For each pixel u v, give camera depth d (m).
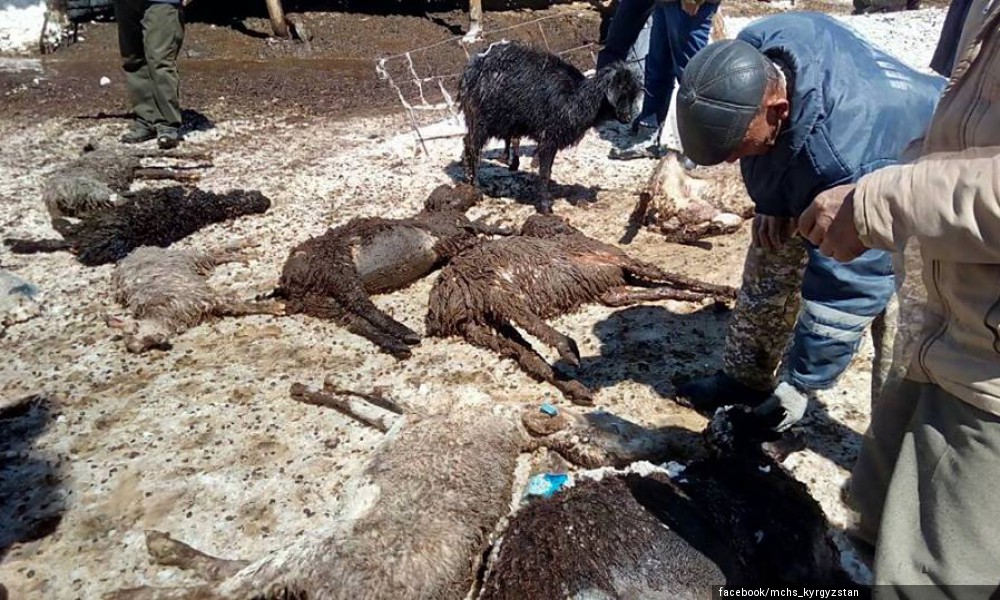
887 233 1.62
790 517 2.53
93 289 4.71
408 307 4.56
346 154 7.09
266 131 7.86
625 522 2.45
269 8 11.80
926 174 1.54
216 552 2.85
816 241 1.80
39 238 5.33
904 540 1.74
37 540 2.90
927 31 10.19
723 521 2.49
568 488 2.70
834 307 2.68
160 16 6.82
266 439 3.43
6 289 4.44
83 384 3.83
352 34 12.34
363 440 3.42
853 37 2.50
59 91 9.27
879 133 2.35
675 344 4.16
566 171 6.68
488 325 4.20
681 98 2.31
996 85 1.52
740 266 4.96
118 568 2.77
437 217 5.00
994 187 1.41
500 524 2.80
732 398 3.50
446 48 11.89
